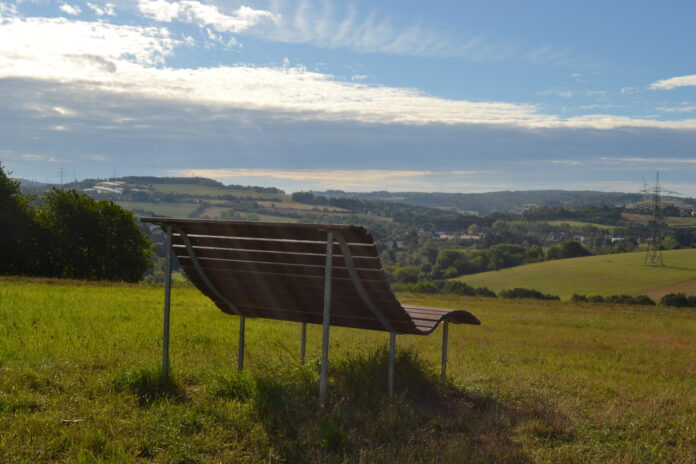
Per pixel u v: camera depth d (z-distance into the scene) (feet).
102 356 23.44
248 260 19.69
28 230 143.84
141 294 64.08
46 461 12.60
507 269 443.73
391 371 19.39
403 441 15.66
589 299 279.28
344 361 22.48
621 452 16.26
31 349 24.52
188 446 13.82
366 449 14.65
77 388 18.20
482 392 22.27
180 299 59.88
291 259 18.72
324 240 17.62
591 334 58.08
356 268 17.51
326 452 14.26
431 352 36.04
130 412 16.16
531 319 73.61
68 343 26.71
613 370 33.45
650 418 20.21
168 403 16.84
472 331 53.52
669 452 16.58
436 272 444.96
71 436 13.70
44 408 15.99
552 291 342.44
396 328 19.31
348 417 16.51
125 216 156.76
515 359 36.14
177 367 22.04
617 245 563.07
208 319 42.70
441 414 18.69
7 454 12.51
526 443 16.60
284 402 16.81
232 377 19.16
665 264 403.34
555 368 33.09
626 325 71.97
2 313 36.29
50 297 48.96
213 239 19.74
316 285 19.10
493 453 15.31
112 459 12.62
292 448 14.19
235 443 14.26
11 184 141.28
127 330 33.30
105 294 59.16
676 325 75.97
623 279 363.35
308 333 39.99
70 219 149.38
